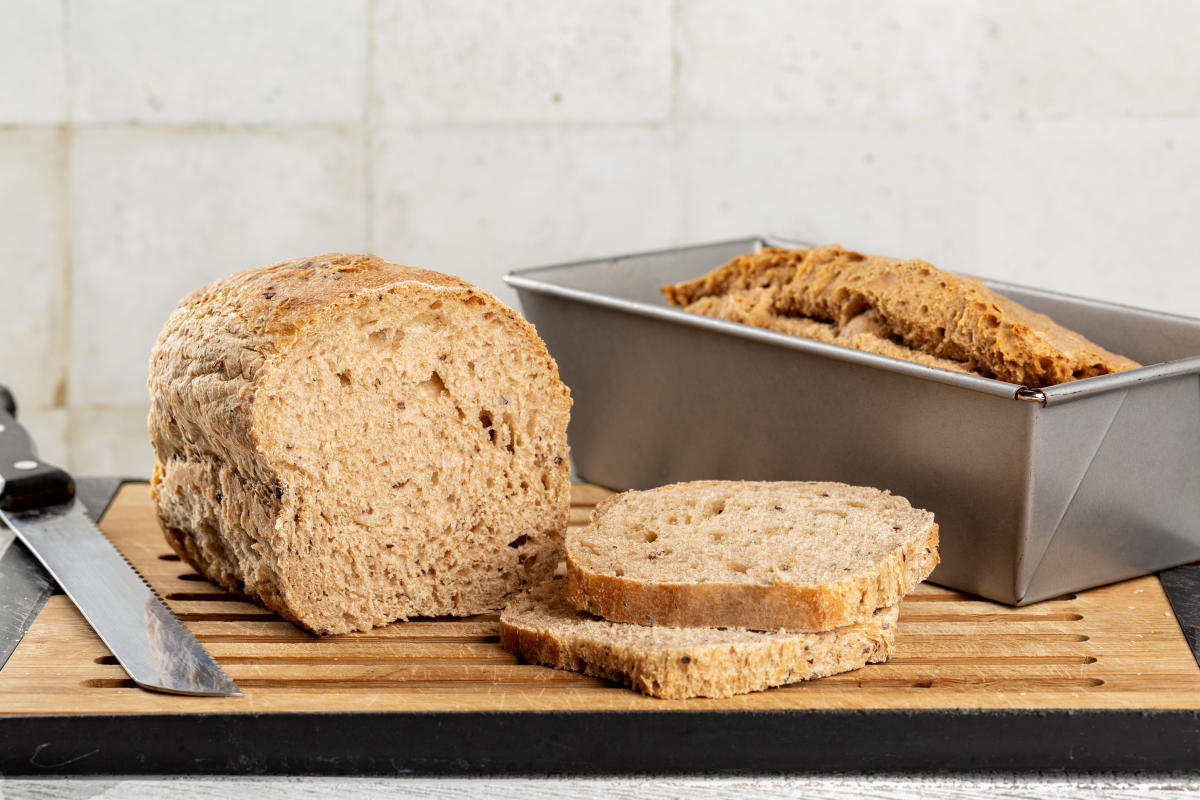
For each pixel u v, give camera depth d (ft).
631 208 4.15
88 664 2.92
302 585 2.97
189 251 4.13
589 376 3.43
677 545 3.02
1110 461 3.02
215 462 3.03
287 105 4.08
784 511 3.08
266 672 2.90
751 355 3.20
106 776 2.81
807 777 2.81
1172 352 3.25
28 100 4.05
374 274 3.01
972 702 2.83
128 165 4.09
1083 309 3.34
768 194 4.14
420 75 4.08
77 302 4.15
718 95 4.10
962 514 3.05
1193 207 4.09
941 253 4.15
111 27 4.04
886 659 2.93
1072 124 4.08
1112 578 3.09
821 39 4.07
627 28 4.07
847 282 3.28
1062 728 2.81
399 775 2.81
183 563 3.20
